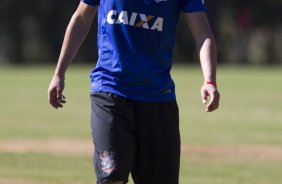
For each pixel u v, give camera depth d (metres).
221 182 25.19
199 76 79.19
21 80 73.50
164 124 15.33
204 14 15.49
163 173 15.36
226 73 85.56
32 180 25.33
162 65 15.38
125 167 14.94
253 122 42.53
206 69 14.94
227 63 124.75
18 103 52.62
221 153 31.47
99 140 15.03
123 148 14.95
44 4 122.69
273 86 67.19
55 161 29.12
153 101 15.23
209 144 33.91
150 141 15.29
